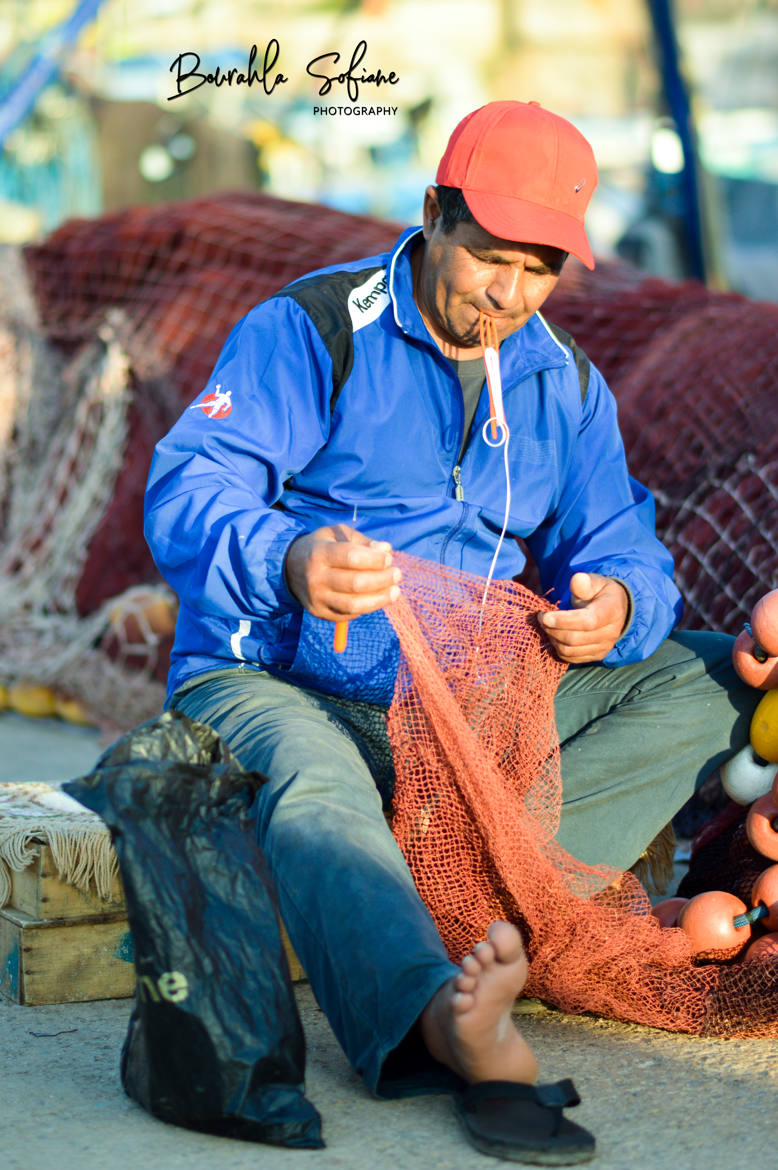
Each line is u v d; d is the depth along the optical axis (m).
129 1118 1.97
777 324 4.20
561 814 2.49
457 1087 1.97
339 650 2.25
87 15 10.83
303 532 2.26
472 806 2.31
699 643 2.65
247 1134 1.88
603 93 20.92
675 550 3.91
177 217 5.64
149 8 14.16
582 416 2.75
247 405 2.46
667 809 2.57
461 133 2.43
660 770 2.55
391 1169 1.80
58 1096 2.05
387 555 2.12
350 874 1.97
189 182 12.38
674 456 4.04
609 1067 2.19
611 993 2.38
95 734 5.04
